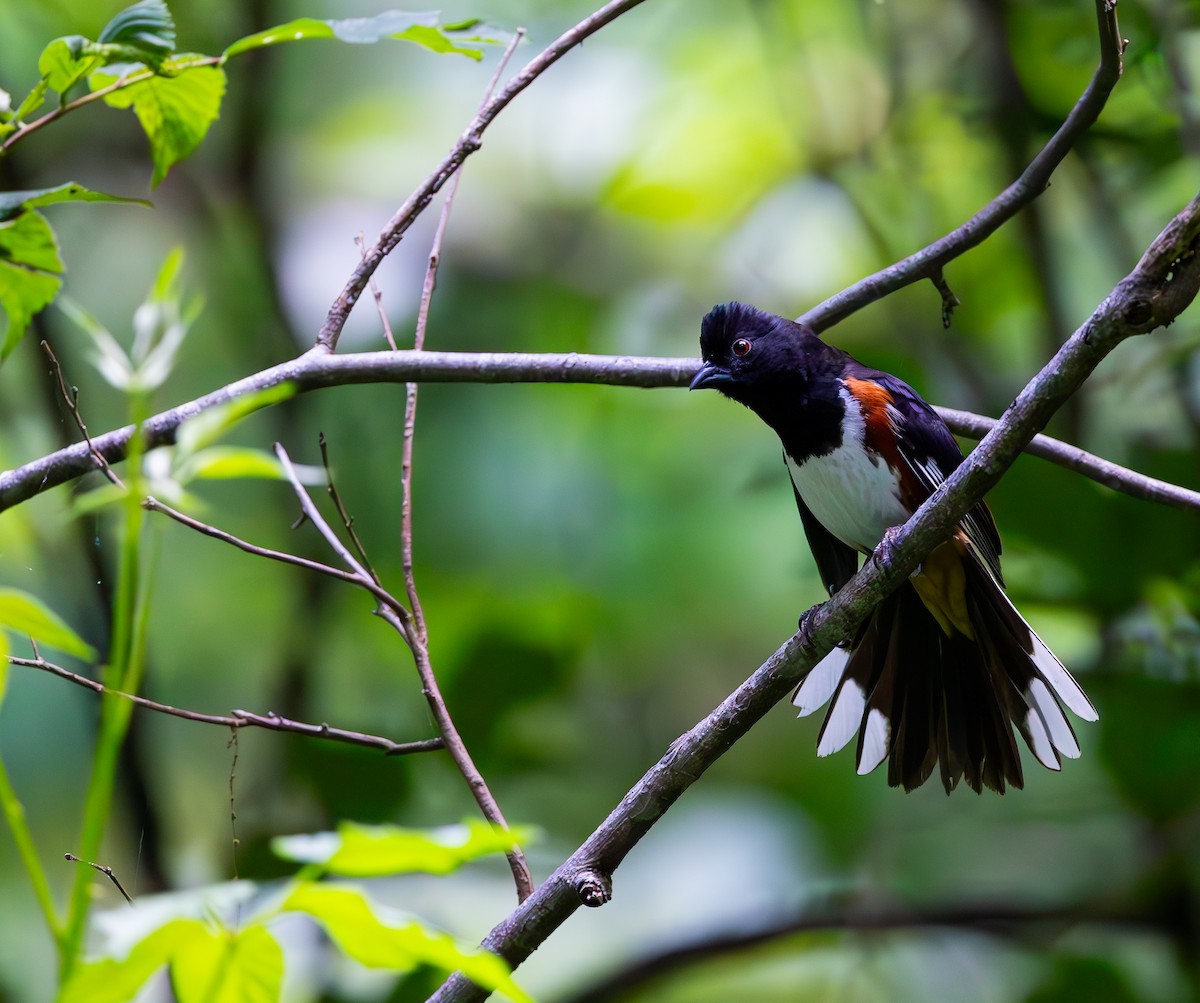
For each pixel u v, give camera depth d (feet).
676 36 42.42
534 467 39.14
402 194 40.04
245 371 37.47
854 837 37.17
